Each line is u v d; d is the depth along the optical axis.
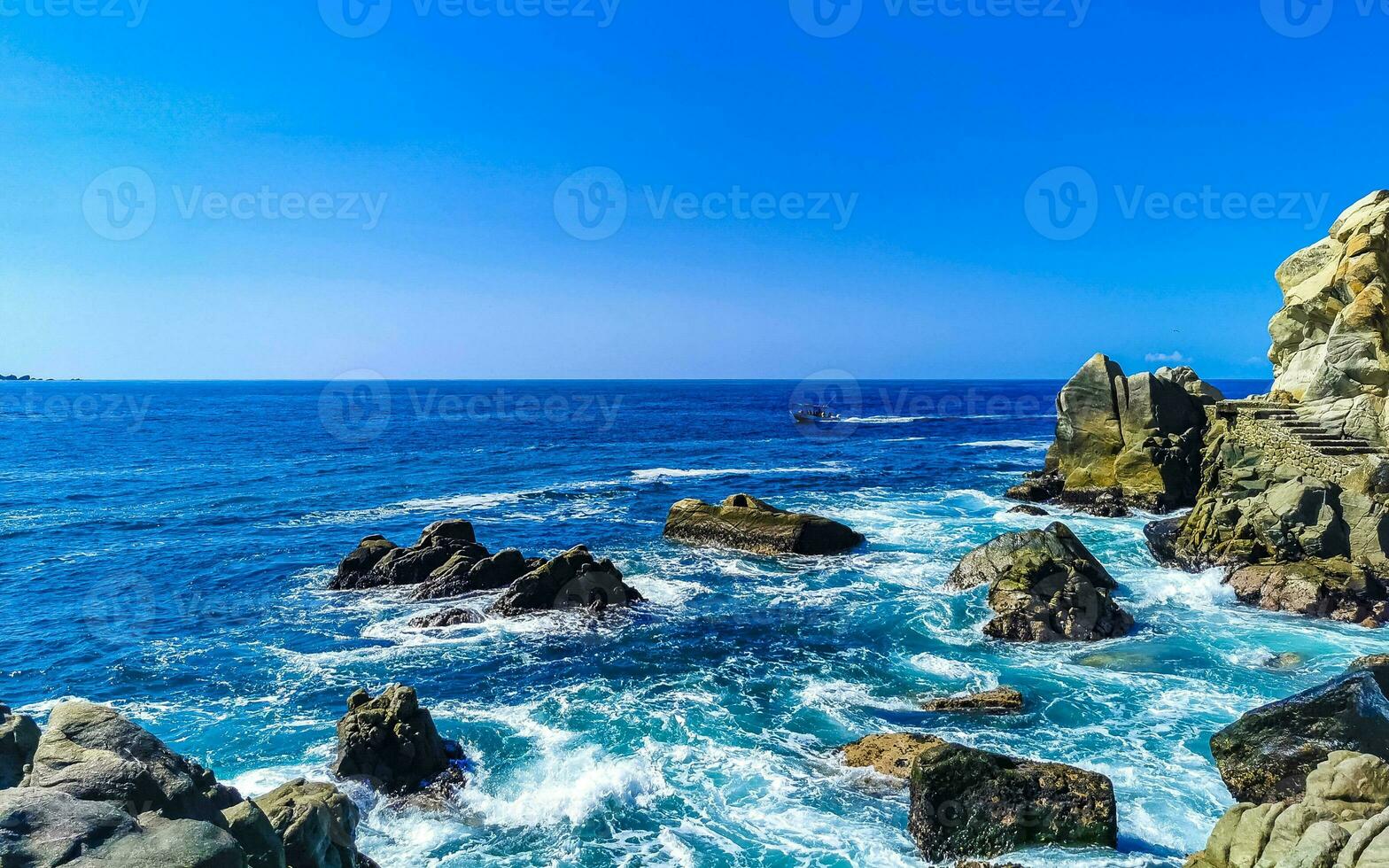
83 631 22.52
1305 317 32.12
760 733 15.89
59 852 6.32
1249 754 12.76
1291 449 25.83
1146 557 27.27
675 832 12.58
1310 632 19.98
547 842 12.41
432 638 21.69
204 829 6.86
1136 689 17.23
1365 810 9.10
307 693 18.34
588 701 17.59
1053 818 11.63
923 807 12.00
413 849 12.27
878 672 18.92
